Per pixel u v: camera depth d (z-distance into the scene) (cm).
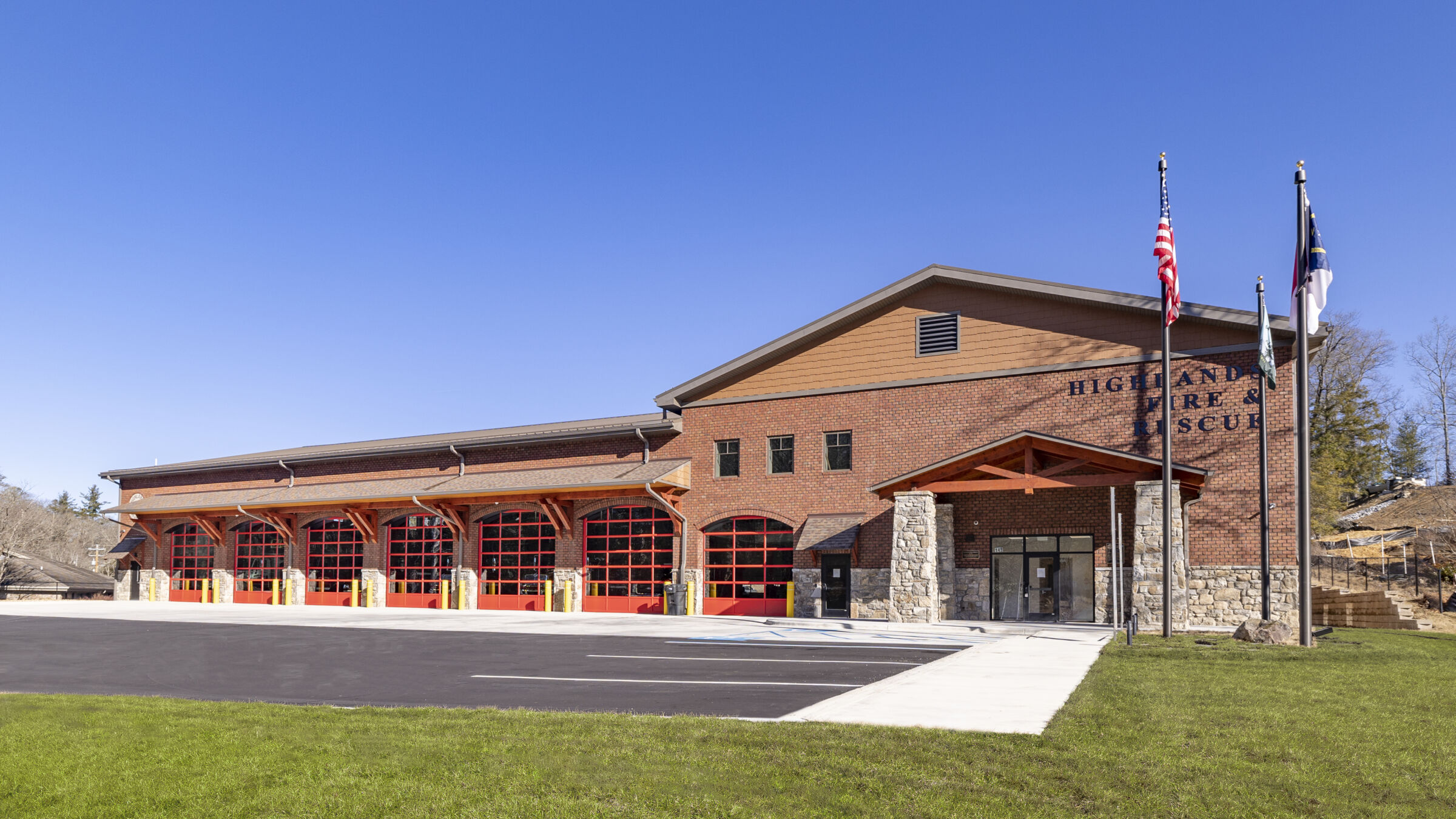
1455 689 1224
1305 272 1928
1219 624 2405
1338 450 5762
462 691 1285
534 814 657
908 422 2923
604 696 1214
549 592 3503
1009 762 781
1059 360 2711
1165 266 2117
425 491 3641
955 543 2792
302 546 4128
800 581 3033
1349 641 2005
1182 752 817
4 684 1452
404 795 703
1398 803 681
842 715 1012
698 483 3281
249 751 837
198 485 4588
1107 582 2550
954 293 2903
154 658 1812
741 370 3244
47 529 7931
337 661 1714
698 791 706
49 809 691
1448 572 4097
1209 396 2502
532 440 3600
